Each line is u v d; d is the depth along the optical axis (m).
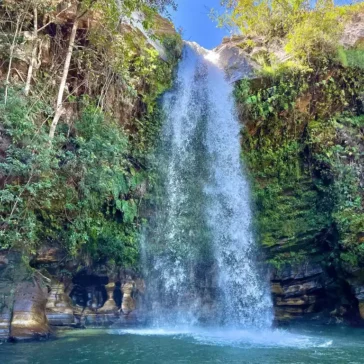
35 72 11.10
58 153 10.18
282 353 7.80
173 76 15.50
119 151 11.80
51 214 10.88
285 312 13.55
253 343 8.98
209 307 12.91
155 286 12.59
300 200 14.48
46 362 6.80
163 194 13.91
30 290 9.40
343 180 13.80
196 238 13.79
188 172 14.63
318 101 15.18
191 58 16.78
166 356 7.40
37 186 9.08
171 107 14.99
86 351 7.75
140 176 13.68
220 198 14.66
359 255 12.20
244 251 14.17
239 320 12.95
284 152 15.03
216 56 17.72
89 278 11.94
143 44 13.92
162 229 13.50
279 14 17.69
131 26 14.00
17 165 8.85
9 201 9.04
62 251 11.07
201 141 15.42
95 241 11.90
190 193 14.37
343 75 15.23
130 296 12.00
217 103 15.74
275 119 14.96
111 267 12.04
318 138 14.61
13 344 8.30
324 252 13.73
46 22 12.00
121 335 9.84
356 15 16.94
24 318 8.84
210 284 13.28
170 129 14.76
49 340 8.86
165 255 13.17
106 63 12.57
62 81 10.83
